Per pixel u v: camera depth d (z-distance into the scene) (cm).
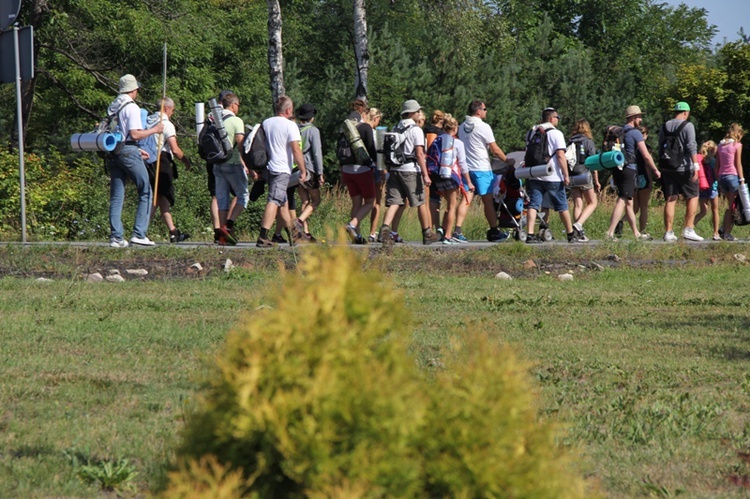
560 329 3259
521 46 14438
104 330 2873
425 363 2425
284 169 4831
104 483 1518
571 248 5384
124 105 4606
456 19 11788
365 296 985
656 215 8344
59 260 4381
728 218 6469
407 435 930
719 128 13562
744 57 13388
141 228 4709
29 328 2856
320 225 6919
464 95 11650
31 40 4897
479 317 3422
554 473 991
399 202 5147
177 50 11225
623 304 4006
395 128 5216
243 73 13862
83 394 2097
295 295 984
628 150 5894
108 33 10900
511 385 1002
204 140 4916
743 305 4034
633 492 1568
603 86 15200
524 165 5656
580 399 2212
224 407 966
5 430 1800
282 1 17412
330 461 904
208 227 6994
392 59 11756
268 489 938
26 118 10388
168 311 3338
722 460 1788
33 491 1466
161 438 1769
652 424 2000
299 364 930
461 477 948
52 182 7000
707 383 2455
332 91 11431
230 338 1009
